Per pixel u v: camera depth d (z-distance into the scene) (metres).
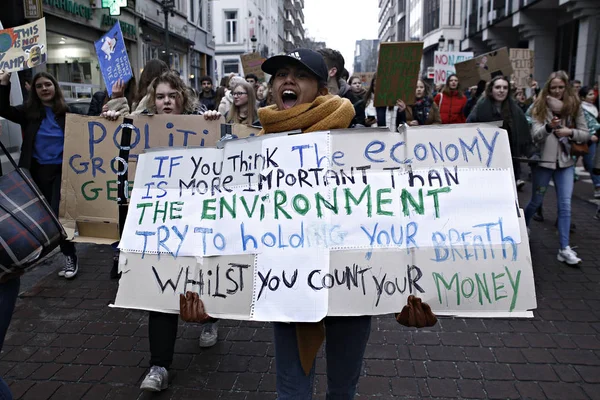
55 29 11.72
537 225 6.35
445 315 1.91
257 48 40.06
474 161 2.01
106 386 2.94
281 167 2.07
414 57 5.30
